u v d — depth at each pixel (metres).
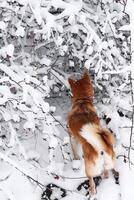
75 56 3.58
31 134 3.61
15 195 3.31
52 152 3.29
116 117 3.58
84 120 3.34
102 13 3.58
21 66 3.49
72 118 3.39
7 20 3.37
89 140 3.16
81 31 3.58
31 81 3.33
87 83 3.49
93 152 3.20
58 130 3.58
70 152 3.57
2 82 3.28
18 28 3.30
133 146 3.53
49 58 3.66
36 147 3.57
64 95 3.81
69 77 3.68
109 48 3.56
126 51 3.63
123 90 3.69
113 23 3.63
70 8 3.34
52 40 3.49
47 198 3.32
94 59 3.55
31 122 3.29
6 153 3.29
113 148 3.33
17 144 3.49
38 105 3.26
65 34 3.52
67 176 3.42
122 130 3.62
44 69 3.58
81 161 3.49
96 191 3.33
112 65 3.56
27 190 3.34
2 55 3.31
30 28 3.51
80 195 3.32
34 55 3.60
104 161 3.23
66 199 3.32
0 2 3.37
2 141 3.41
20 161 3.44
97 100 3.71
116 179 3.38
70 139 3.47
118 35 3.55
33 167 3.43
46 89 3.41
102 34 3.52
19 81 3.25
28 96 3.35
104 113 3.64
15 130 3.46
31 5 3.31
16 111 3.41
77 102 3.46
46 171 3.36
